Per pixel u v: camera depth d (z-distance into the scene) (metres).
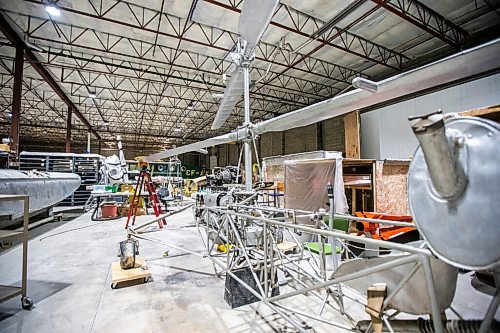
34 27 6.09
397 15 5.14
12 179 3.83
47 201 5.32
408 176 0.93
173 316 2.10
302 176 4.19
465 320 1.00
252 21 1.83
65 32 6.32
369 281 1.30
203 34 6.38
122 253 2.93
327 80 9.06
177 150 3.40
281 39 6.36
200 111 13.10
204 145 3.06
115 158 8.98
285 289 2.63
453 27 5.76
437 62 1.09
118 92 10.34
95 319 2.05
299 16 5.55
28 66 7.94
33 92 9.98
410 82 1.21
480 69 1.04
